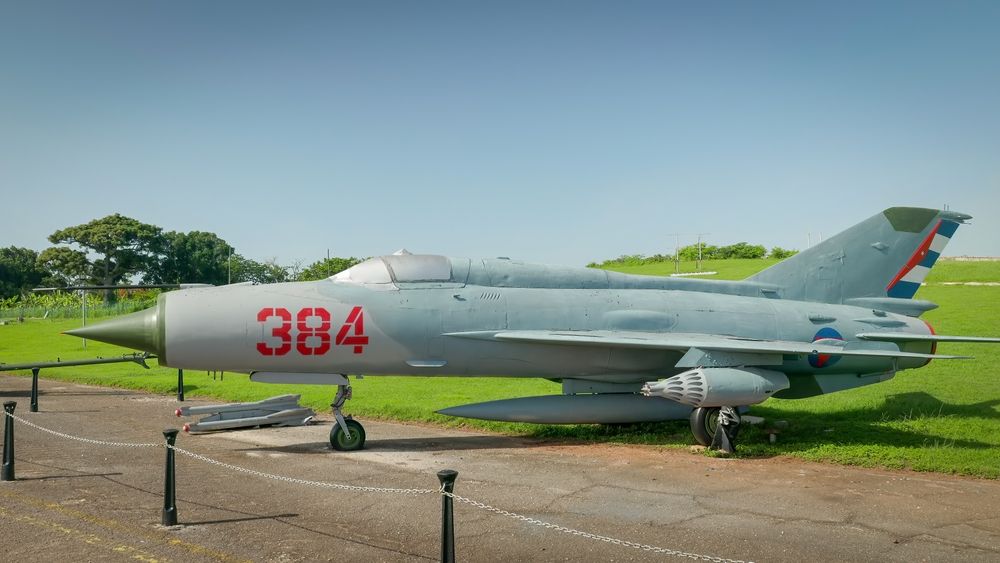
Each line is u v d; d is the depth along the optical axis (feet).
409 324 38.99
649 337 40.24
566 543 22.20
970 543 22.03
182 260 264.11
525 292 42.01
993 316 86.12
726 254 207.00
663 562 20.52
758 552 21.27
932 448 34.76
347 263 174.29
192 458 35.47
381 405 51.80
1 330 149.07
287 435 42.78
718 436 36.29
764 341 40.98
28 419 50.75
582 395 42.78
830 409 47.80
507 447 38.52
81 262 242.58
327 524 24.09
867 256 49.55
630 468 32.96
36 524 23.89
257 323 37.19
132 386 71.15
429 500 27.25
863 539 22.41
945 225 50.31
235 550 21.33
